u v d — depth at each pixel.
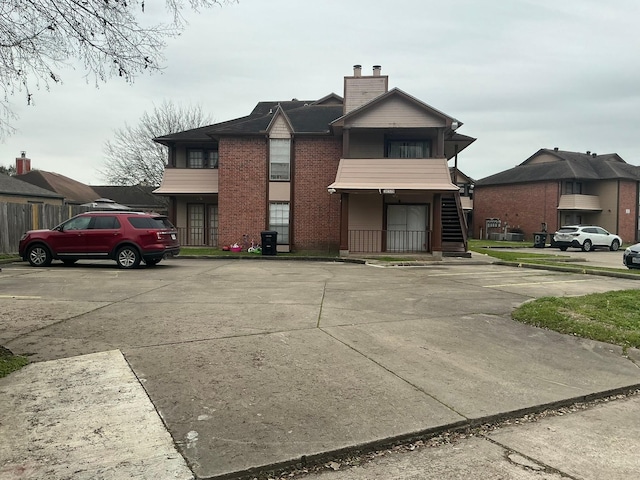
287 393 4.27
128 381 4.43
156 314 7.25
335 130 20.11
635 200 37.78
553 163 40.19
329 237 21.36
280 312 7.51
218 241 21.88
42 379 4.45
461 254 19.58
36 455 3.12
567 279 12.87
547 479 3.04
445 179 18.66
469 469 3.17
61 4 5.46
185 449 3.25
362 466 3.22
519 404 4.18
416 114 19.31
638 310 7.81
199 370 4.77
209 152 24.22
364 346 5.74
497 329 6.78
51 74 5.90
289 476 3.09
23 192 28.19
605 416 4.13
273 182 21.52
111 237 14.04
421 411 3.97
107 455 3.14
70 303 8.09
